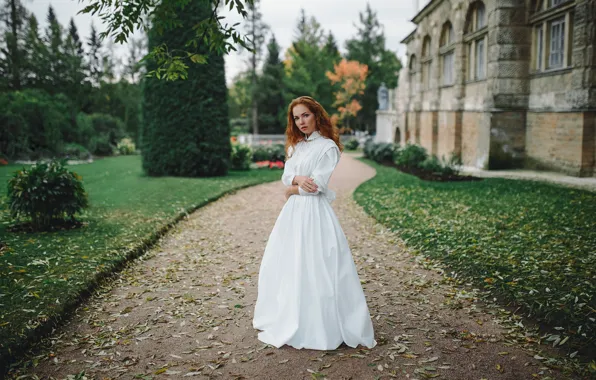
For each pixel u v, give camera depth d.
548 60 11.75
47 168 6.41
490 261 4.69
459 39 15.47
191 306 3.89
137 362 2.91
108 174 15.55
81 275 4.30
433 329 3.33
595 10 9.62
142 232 6.30
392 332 3.28
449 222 6.73
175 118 14.38
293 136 3.21
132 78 36.22
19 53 28.08
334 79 40.56
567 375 2.63
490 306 3.70
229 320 3.57
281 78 42.78
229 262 5.28
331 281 2.96
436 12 17.89
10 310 3.42
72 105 26.86
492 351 2.96
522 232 5.88
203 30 4.50
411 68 22.95
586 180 9.97
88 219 7.20
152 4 4.47
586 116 10.24
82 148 23.19
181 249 5.89
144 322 3.55
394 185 11.61
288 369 2.76
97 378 2.71
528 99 12.58
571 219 6.38
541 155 12.15
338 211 8.66
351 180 14.12
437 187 10.63
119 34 4.42
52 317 3.40
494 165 13.06
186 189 11.07
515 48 12.35
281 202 9.86
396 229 6.64
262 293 3.29
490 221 6.66
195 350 3.07
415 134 21.36
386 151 21.12
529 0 11.97
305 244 3.01
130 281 4.56
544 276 4.12
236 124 49.00
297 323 2.96
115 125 32.03
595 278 3.99
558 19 11.22
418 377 2.65
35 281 4.09
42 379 2.70
